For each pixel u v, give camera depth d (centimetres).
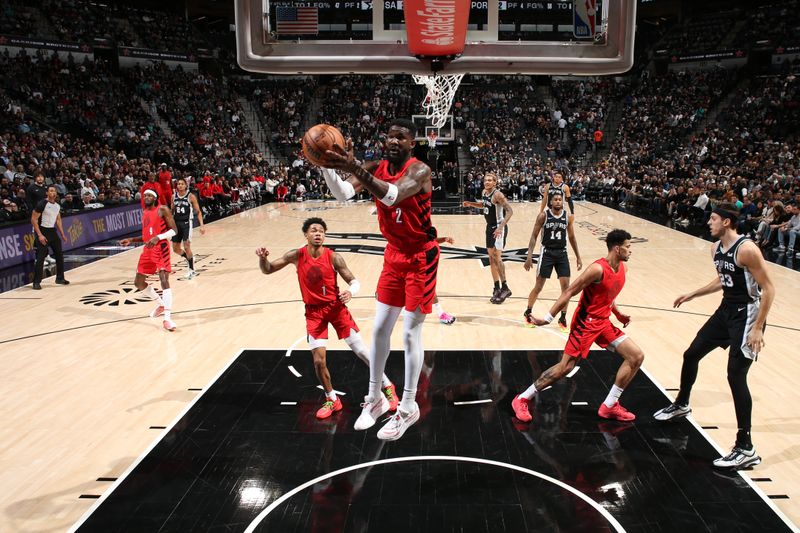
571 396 529
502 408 505
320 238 477
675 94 2983
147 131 2444
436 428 469
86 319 779
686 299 489
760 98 2702
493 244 830
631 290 925
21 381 571
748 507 362
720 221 422
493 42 409
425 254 321
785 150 2102
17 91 2192
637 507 362
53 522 351
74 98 2353
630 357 468
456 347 661
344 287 943
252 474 403
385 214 306
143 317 789
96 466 416
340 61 406
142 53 2717
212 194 2094
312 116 3086
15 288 949
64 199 1475
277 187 2445
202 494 379
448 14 375
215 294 912
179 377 580
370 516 354
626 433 460
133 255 1243
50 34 2545
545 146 2933
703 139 2608
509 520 349
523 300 873
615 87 3194
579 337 466
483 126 2998
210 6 3294
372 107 3028
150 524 348
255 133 3028
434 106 1428
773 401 520
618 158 2686
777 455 427
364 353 507
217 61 3219
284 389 549
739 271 416
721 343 445
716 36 3061
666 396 529
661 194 1972
